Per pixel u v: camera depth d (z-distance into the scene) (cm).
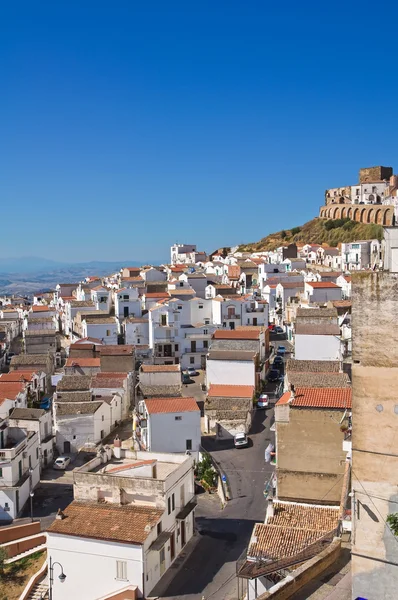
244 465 7312
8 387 8825
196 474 7025
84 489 5206
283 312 14250
